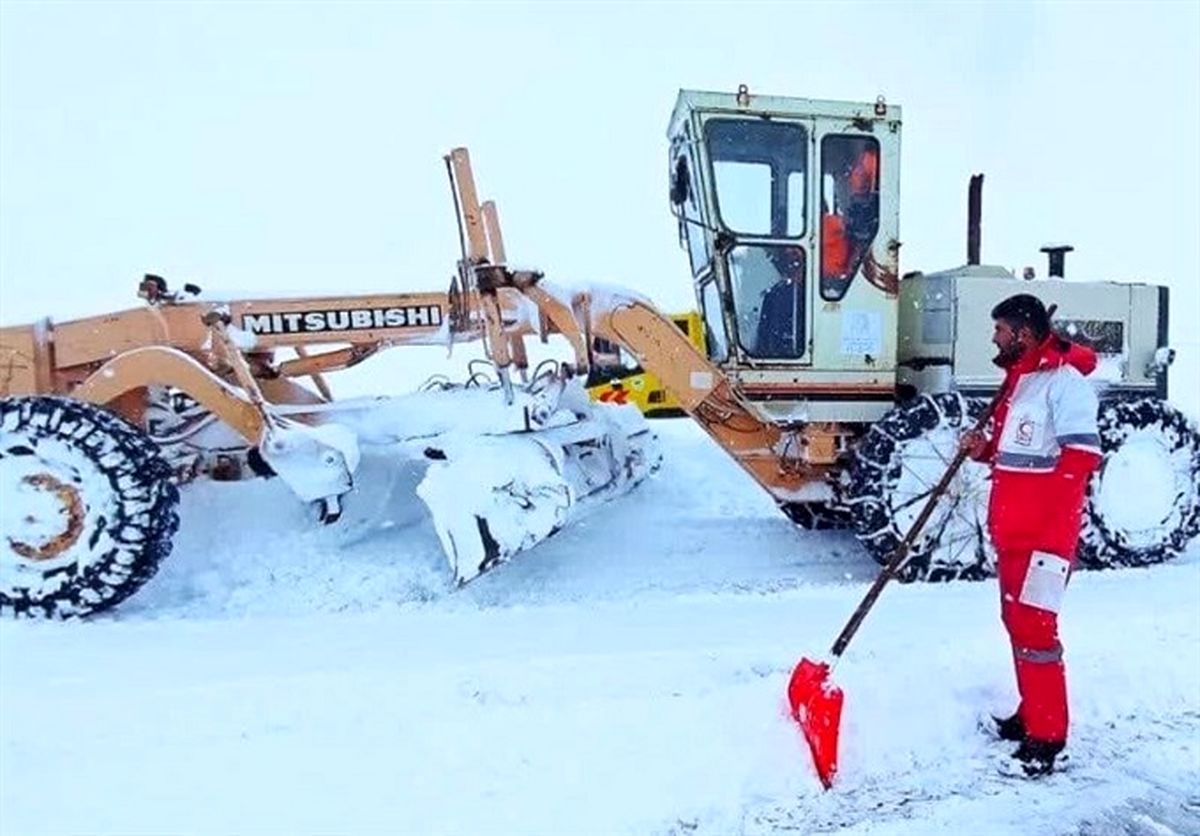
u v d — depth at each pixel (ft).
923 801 10.09
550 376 17.11
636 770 10.16
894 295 18.35
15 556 15.05
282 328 16.90
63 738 10.43
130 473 15.08
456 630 14.07
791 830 9.49
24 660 12.68
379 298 16.90
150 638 13.79
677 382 17.25
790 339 18.11
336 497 16.30
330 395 19.08
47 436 14.99
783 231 17.95
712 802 9.83
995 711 11.77
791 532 20.30
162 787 9.66
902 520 17.21
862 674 12.00
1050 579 10.70
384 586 16.47
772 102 17.75
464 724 10.73
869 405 18.37
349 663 12.33
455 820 9.28
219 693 11.18
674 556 18.89
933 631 13.70
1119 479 18.25
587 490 18.29
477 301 16.74
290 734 10.66
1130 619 14.05
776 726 10.90
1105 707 12.16
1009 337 11.40
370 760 10.18
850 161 18.08
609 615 14.90
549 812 9.46
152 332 16.69
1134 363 19.66
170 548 15.74
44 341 16.72
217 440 18.29
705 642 13.21
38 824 9.04
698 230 18.61
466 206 16.25
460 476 15.40
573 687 11.64
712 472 23.90
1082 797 10.21
